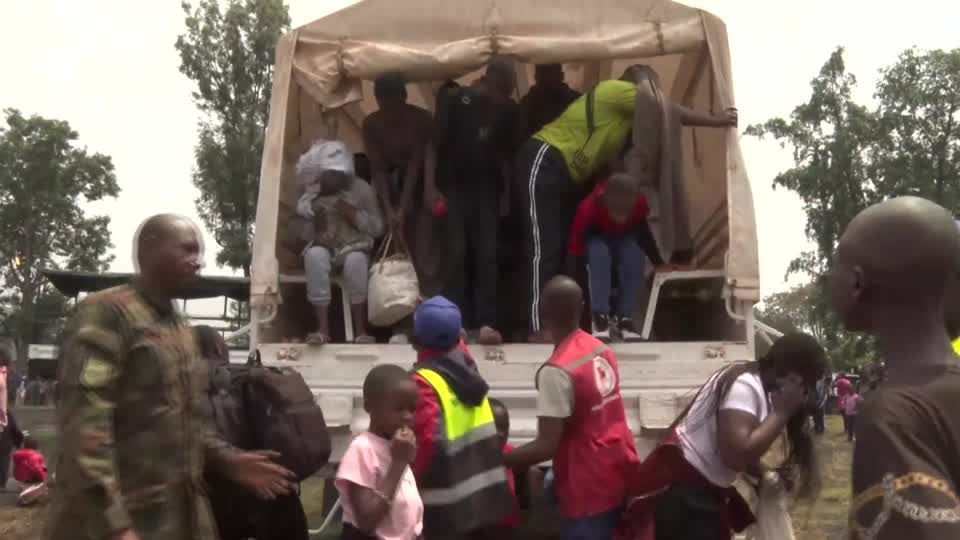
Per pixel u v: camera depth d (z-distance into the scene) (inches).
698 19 279.7
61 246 2940.5
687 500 189.2
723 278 279.7
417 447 186.4
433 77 290.7
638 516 197.5
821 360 182.7
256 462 168.2
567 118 285.9
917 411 82.4
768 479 202.5
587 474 198.8
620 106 283.0
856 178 1891.0
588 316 283.7
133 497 142.7
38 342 2714.1
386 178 303.4
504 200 299.0
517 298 307.4
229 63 1542.8
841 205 1887.3
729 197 270.2
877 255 87.0
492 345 258.7
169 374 146.3
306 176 293.7
